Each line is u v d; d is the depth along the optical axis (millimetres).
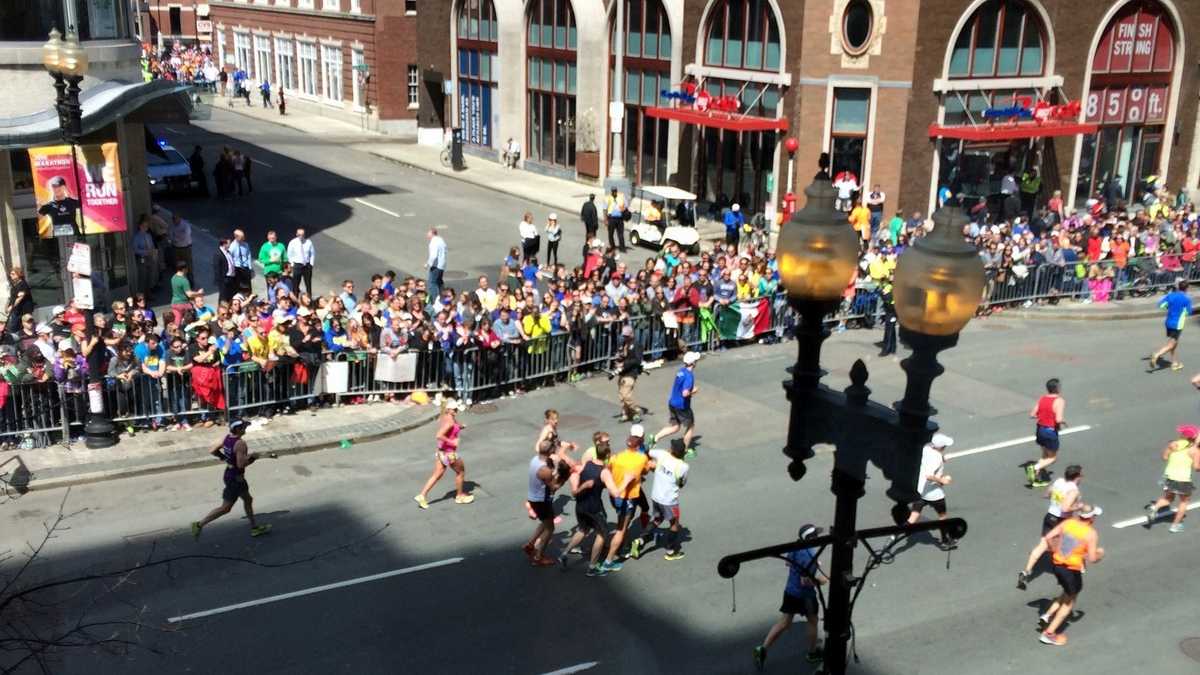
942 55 33031
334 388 19594
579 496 13539
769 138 34344
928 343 5270
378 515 15367
